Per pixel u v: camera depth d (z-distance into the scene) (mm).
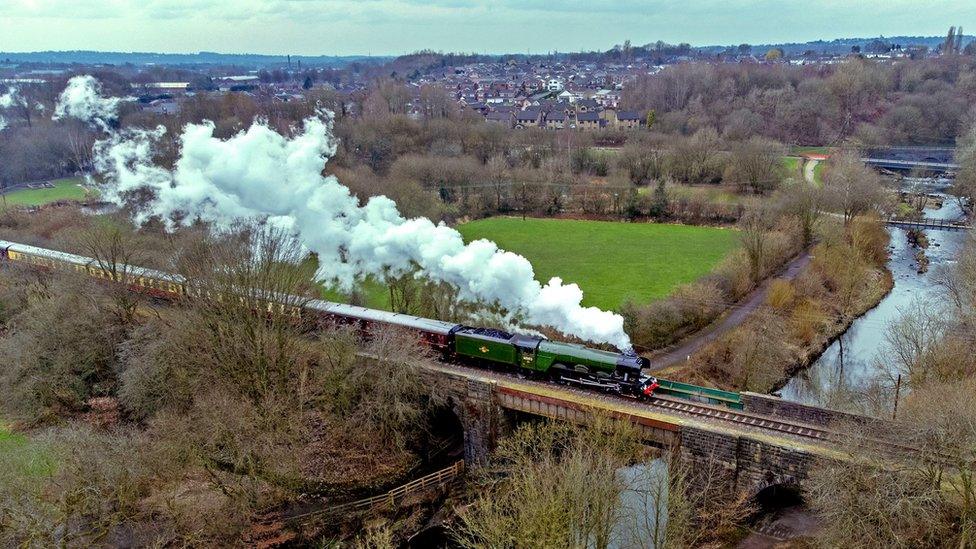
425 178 126000
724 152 146625
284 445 57844
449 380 60812
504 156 153875
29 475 45250
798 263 102625
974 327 61094
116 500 47844
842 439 44156
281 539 52062
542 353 59469
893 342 67375
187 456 51156
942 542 38094
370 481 59281
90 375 68938
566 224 128625
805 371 77188
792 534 48062
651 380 56125
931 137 191250
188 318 63906
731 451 47625
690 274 97875
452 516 55281
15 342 66188
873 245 107375
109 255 75812
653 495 43375
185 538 47969
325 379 62219
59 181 142250
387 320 69125
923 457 38656
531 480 40938
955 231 126312
